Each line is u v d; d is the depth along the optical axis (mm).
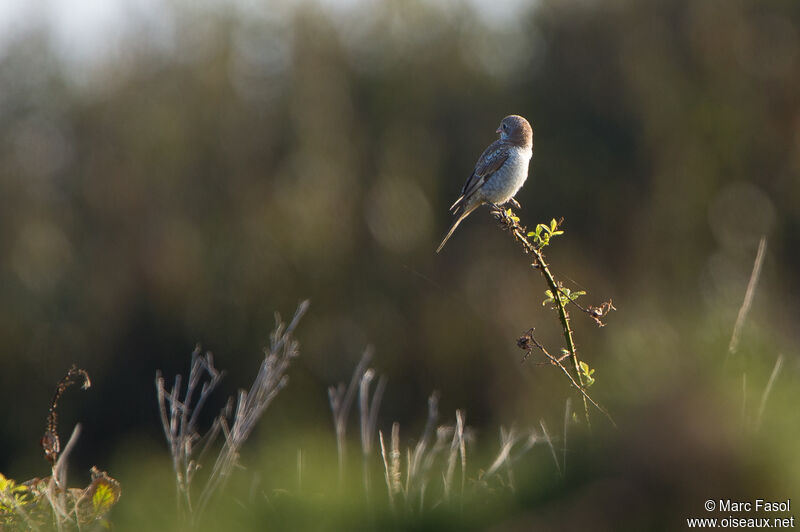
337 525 4184
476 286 17781
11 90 18516
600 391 5242
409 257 17906
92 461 17344
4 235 17938
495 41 19250
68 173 18422
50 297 17922
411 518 4113
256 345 17344
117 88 18344
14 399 17578
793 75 17656
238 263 17469
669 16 18266
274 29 18172
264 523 4328
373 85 18484
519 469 4383
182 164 17906
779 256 17469
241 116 17953
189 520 4520
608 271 17922
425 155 18375
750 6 17984
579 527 3609
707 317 12500
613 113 18328
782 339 5738
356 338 17391
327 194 17594
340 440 5785
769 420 3750
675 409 3729
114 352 17875
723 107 17734
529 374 16500
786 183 17688
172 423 5539
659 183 17781
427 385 17469
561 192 18297
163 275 17656
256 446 12844
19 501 4652
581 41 18688
